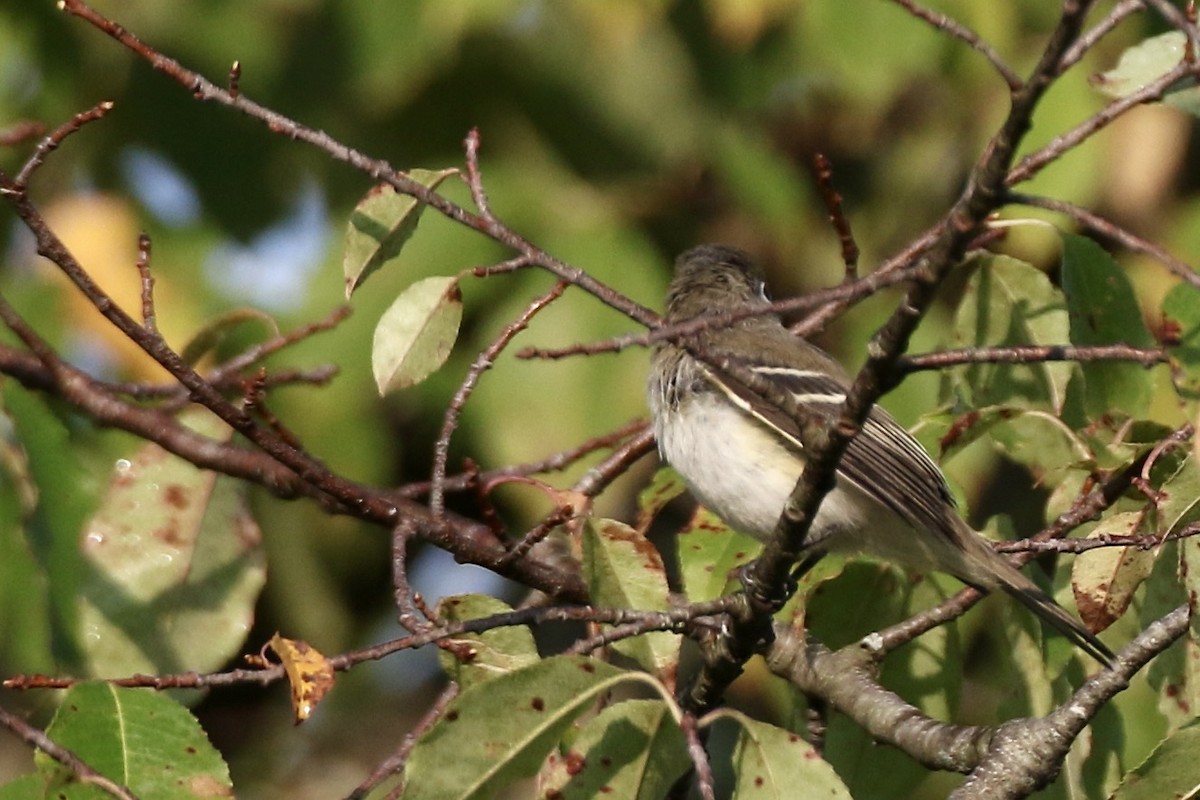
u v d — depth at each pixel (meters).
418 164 14.62
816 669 8.95
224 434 10.12
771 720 13.55
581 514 8.38
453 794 7.24
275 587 14.17
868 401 7.01
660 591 8.12
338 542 14.34
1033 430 9.17
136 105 14.66
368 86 14.29
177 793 7.07
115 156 14.71
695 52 14.87
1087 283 9.59
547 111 14.73
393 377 8.32
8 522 9.52
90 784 6.92
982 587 9.15
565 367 13.02
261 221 14.73
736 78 14.77
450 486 9.01
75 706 7.13
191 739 7.18
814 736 8.96
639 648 8.03
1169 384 11.05
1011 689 9.18
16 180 7.82
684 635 8.66
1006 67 6.07
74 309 13.83
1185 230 13.84
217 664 9.59
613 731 7.70
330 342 13.38
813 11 13.63
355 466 13.23
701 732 7.82
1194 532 7.84
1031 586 8.84
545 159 14.58
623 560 8.16
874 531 9.77
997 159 6.09
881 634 9.06
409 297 8.33
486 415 13.02
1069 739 7.79
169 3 14.64
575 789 7.66
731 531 9.70
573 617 7.50
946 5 13.55
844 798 7.34
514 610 7.64
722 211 14.76
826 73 14.43
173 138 14.66
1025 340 9.73
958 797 7.75
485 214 7.92
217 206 14.60
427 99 14.68
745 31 13.71
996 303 9.78
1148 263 13.74
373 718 15.06
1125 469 8.75
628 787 7.68
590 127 14.72
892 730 8.51
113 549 9.65
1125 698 9.56
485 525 10.48
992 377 9.81
